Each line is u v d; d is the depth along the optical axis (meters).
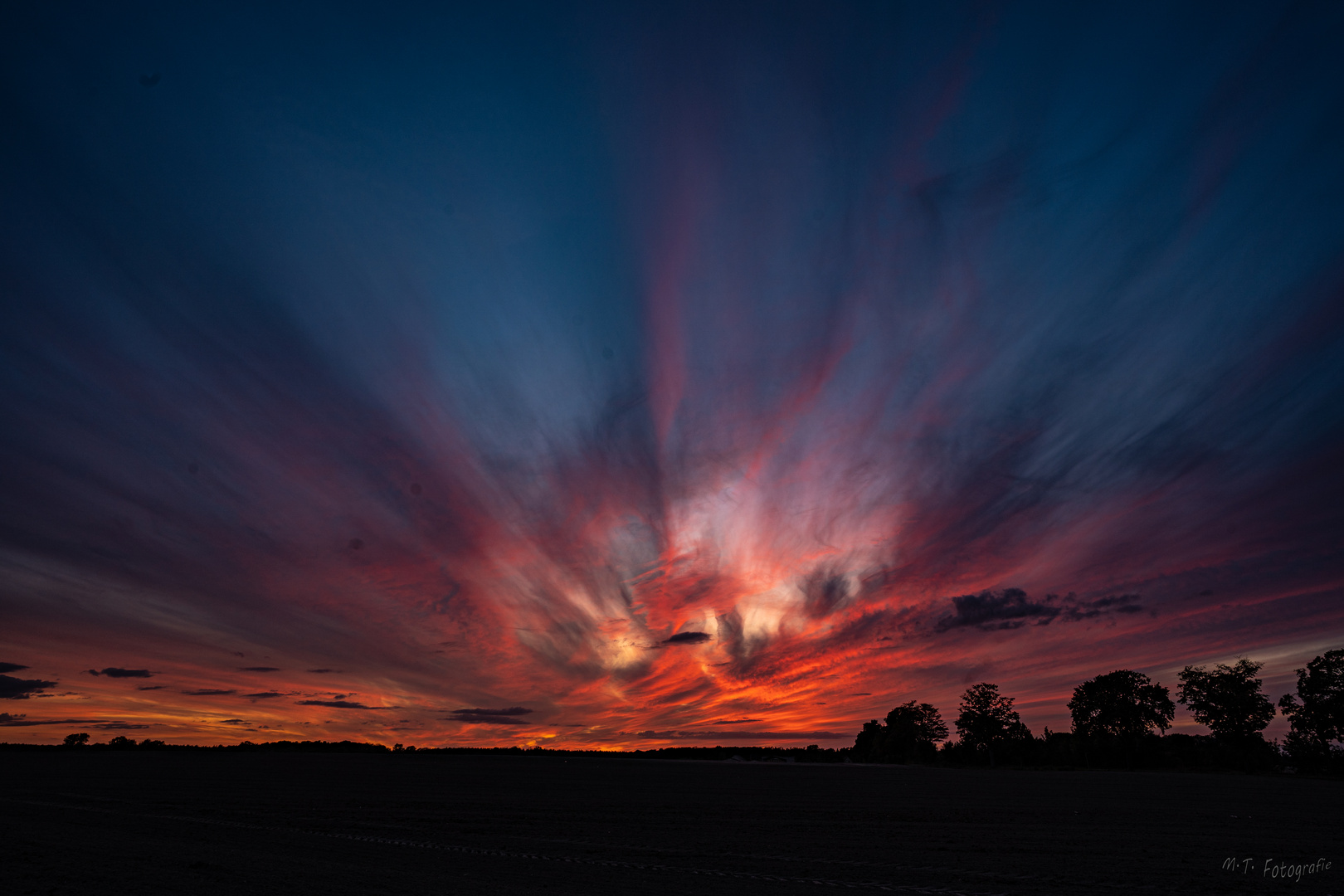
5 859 19.28
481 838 25.86
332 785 56.44
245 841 23.80
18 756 111.44
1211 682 110.06
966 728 152.75
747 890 16.55
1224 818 36.09
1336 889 17.64
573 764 132.38
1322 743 96.19
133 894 15.07
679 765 146.38
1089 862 21.28
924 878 18.47
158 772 70.25
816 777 93.88
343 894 15.22
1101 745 130.12
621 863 20.53
